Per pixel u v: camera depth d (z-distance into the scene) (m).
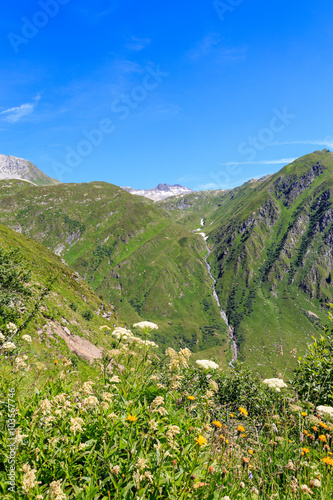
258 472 4.46
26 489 2.78
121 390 4.69
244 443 5.29
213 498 3.32
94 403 3.92
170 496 3.18
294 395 7.62
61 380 5.07
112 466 3.40
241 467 4.33
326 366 8.22
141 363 5.39
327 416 5.39
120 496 3.04
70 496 3.05
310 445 5.31
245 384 9.55
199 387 7.88
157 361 5.39
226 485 3.67
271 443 4.95
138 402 4.42
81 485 3.27
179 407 5.29
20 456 3.32
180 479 3.49
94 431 3.86
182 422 4.54
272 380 6.04
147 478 3.28
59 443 3.64
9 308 14.53
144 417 4.17
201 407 5.80
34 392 4.94
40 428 3.80
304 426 5.68
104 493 3.25
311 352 8.91
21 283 16.70
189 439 4.18
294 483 3.88
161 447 3.68
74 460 3.39
